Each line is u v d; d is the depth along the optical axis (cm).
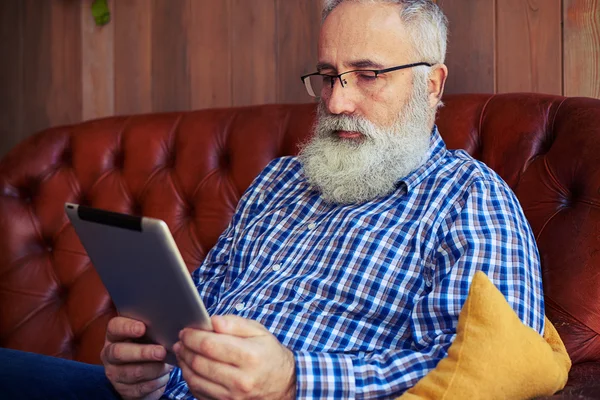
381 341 112
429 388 89
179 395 113
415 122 131
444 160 131
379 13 131
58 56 246
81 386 114
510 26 171
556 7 165
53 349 175
